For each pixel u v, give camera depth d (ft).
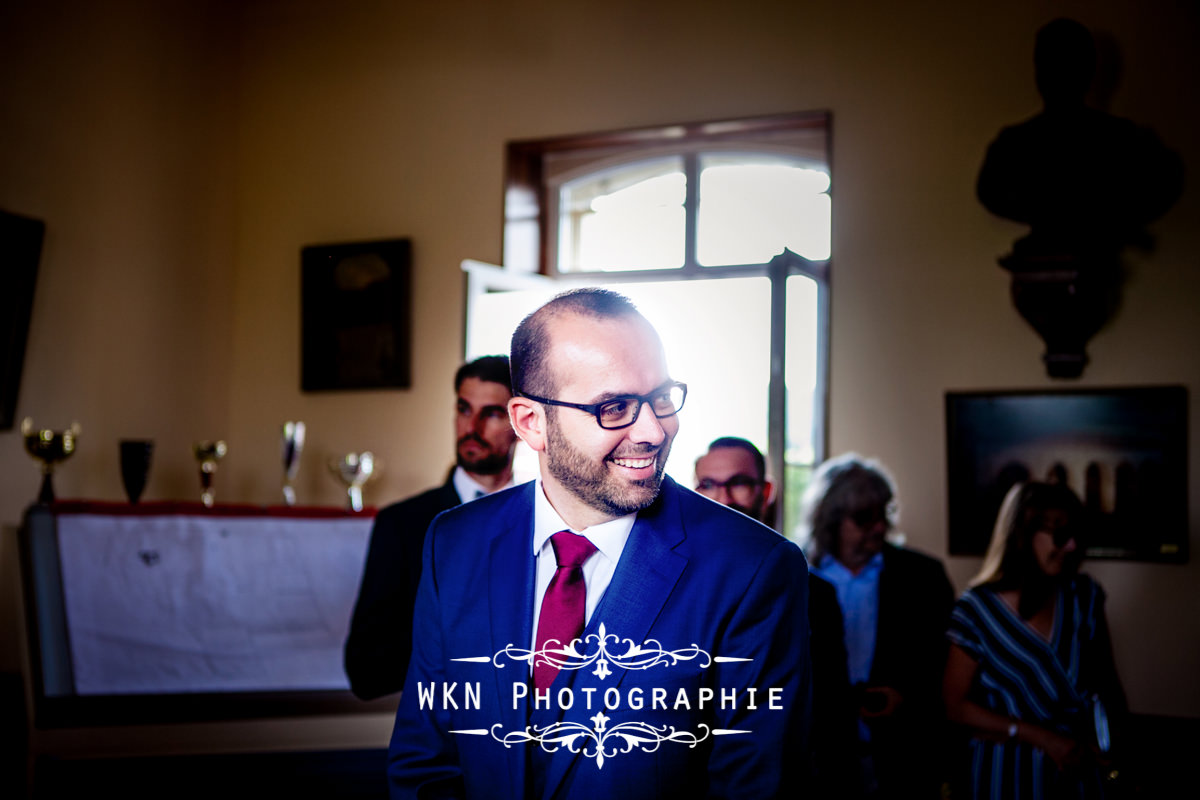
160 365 18.86
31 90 16.31
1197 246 15.47
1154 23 15.88
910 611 11.01
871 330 17.01
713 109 18.29
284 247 20.58
